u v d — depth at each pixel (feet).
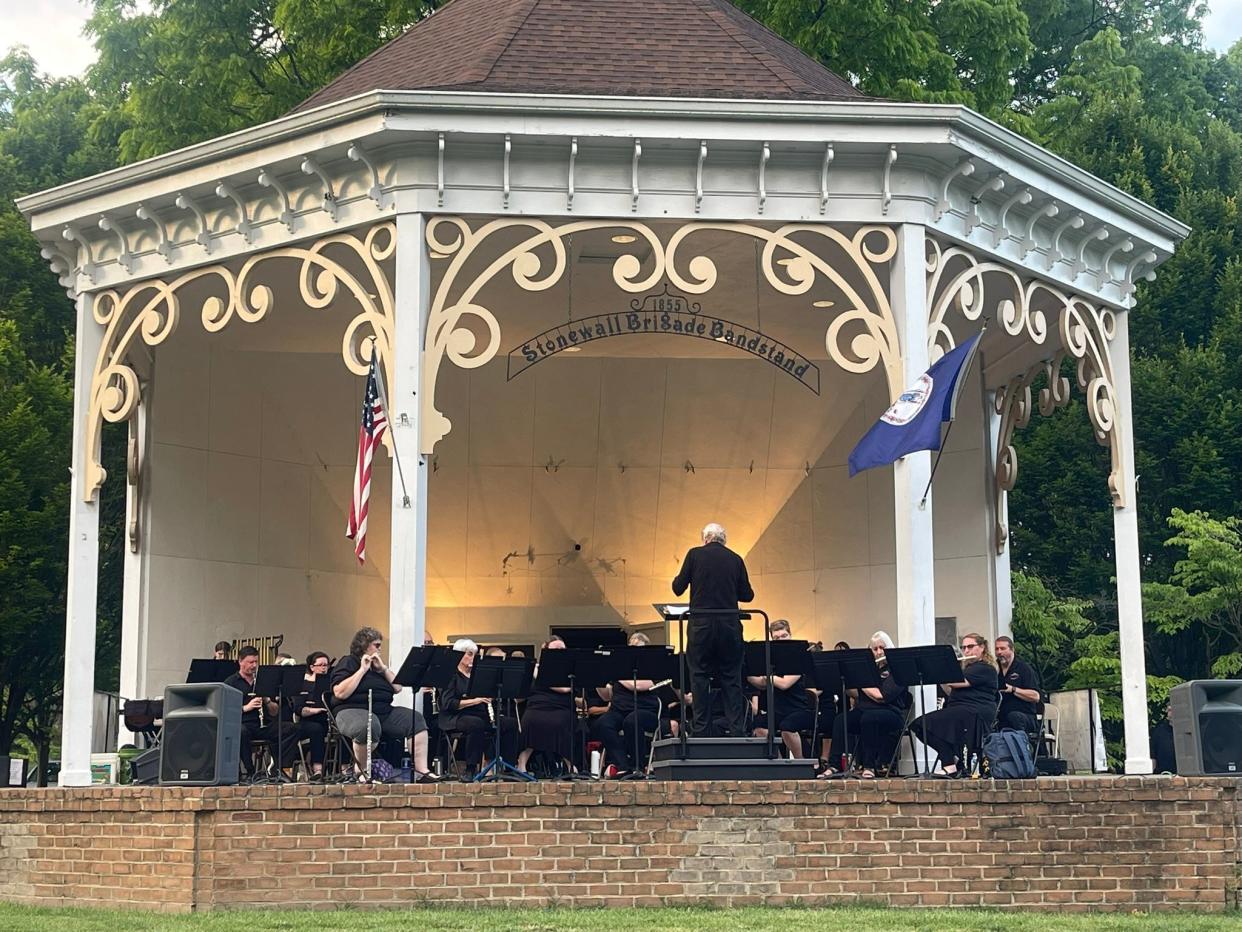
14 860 38.14
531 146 45.39
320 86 92.22
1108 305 56.03
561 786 35.12
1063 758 60.34
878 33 84.28
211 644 62.28
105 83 96.02
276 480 65.57
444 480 69.05
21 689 89.45
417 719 42.22
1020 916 33.01
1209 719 38.50
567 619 72.69
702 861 34.94
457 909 34.22
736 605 39.70
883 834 35.32
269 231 47.83
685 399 67.56
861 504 68.80
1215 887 35.88
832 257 55.06
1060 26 113.50
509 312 62.18
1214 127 105.29
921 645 44.60
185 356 61.77
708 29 52.60
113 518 94.02
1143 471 93.91
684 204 46.21
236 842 34.94
